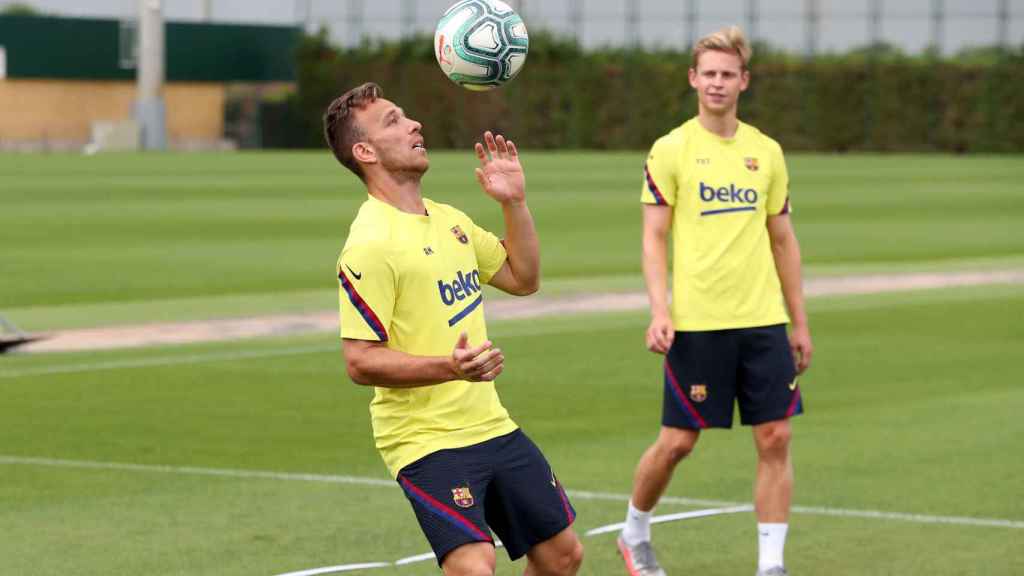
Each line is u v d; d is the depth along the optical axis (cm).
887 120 9788
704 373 1137
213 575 1148
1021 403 1841
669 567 1176
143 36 10788
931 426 1702
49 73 11400
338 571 1152
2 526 1289
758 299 1137
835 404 1838
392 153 889
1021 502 1362
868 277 3266
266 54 12131
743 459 1546
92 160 8725
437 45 994
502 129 10494
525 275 945
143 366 2116
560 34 10675
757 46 10194
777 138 9925
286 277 3228
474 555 860
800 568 1160
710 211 1143
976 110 9631
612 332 2441
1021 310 2725
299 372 2075
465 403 884
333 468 1509
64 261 3516
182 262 3503
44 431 1684
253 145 11794
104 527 1287
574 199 5569
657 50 10500
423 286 879
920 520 1301
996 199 5706
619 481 1449
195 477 1470
